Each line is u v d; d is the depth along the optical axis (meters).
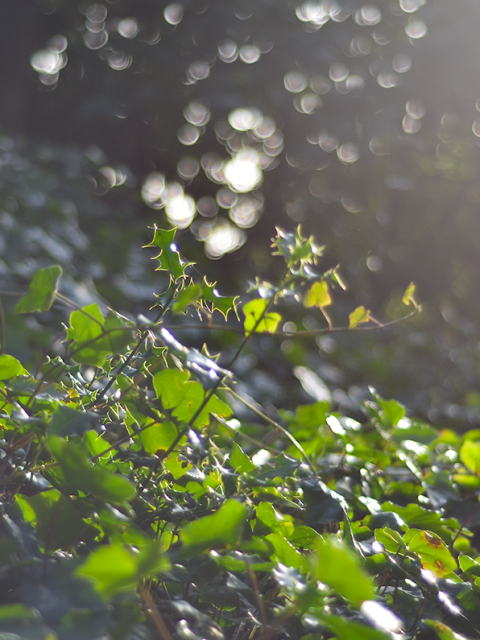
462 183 7.20
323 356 4.08
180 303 0.60
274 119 6.05
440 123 6.37
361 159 6.07
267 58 5.48
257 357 3.39
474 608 0.65
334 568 0.39
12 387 0.66
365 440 1.30
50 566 0.49
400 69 5.94
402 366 4.63
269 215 6.71
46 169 4.13
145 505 0.66
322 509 0.74
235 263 6.36
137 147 6.20
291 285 0.68
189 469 0.70
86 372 0.94
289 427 1.30
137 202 5.44
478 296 7.62
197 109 5.78
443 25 5.82
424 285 7.41
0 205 2.89
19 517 0.57
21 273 2.52
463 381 5.19
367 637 0.43
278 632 0.57
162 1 5.62
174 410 0.69
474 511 0.96
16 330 2.04
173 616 0.56
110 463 0.66
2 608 0.38
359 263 6.70
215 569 0.61
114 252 3.78
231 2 5.44
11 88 5.26
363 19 5.92
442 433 1.25
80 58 5.70
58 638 0.41
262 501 0.68
